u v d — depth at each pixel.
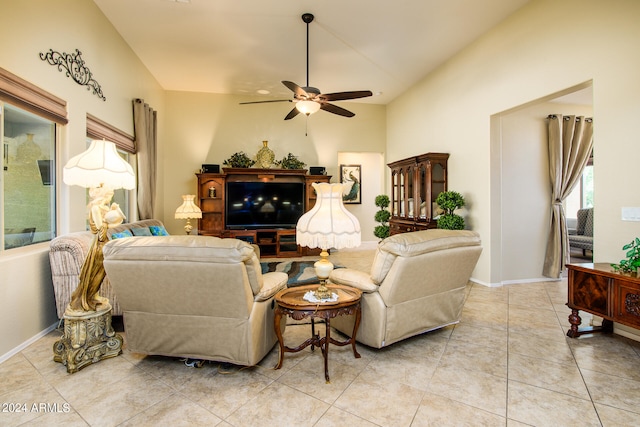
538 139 4.39
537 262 4.41
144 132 4.54
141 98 4.79
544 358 2.20
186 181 6.14
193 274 1.75
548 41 3.22
